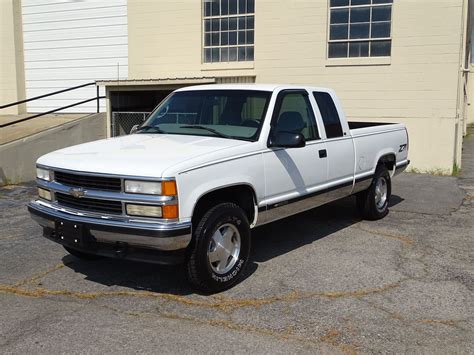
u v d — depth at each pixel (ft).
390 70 40.70
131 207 14.99
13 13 54.08
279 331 13.67
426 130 40.24
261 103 18.85
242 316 14.60
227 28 46.47
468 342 13.08
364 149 23.68
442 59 39.14
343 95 42.34
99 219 15.33
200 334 13.53
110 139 19.21
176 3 47.75
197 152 16.02
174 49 48.34
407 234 23.09
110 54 51.19
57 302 15.70
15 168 36.88
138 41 49.73
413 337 13.33
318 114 21.04
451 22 38.58
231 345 12.95
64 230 16.06
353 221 25.49
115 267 18.83
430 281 17.26
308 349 12.74
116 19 50.44
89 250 15.84
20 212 27.37
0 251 20.66
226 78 46.11
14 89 55.31
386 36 40.68
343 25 41.93
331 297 15.89
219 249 16.16
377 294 16.12
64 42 53.11
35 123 44.68
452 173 39.93
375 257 19.79
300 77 43.57
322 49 42.63
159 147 16.94
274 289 16.57
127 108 50.01
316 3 42.39
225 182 16.12
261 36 44.47
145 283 17.24
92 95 52.65
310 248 20.97
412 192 32.96
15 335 13.52
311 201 20.30
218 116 19.39
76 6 52.06
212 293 16.22
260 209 17.71
